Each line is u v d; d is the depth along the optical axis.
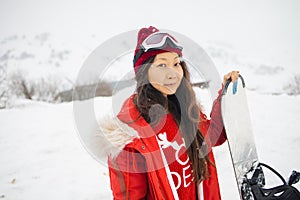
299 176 1.71
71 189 3.18
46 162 3.79
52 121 5.00
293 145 3.84
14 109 5.65
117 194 1.20
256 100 5.53
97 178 3.38
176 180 1.27
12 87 6.58
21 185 3.31
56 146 4.16
